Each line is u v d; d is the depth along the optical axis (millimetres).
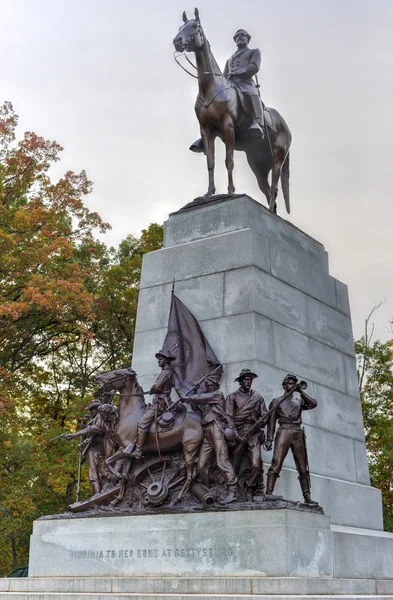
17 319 32344
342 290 18906
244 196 17047
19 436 32656
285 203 19766
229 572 12484
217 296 16250
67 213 34656
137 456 14258
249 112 18172
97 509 14445
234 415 13852
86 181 34969
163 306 17094
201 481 13711
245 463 13742
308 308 17359
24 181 33375
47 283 30203
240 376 14102
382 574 15102
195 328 15883
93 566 13984
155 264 17562
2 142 34000
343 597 11531
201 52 17828
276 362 15797
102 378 15172
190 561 12922
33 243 31906
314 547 12648
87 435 15805
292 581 11570
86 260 37781
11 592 13742
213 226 17266
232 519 12711
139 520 13727
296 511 12523
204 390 14977
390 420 32406
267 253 16609
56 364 39812
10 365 34500
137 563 13484
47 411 38250
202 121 18141
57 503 34156
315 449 16203
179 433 13938
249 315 15633
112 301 38062
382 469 31516
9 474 31719
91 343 39812
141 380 16734
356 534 14719
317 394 16750
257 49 18703
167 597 11453
